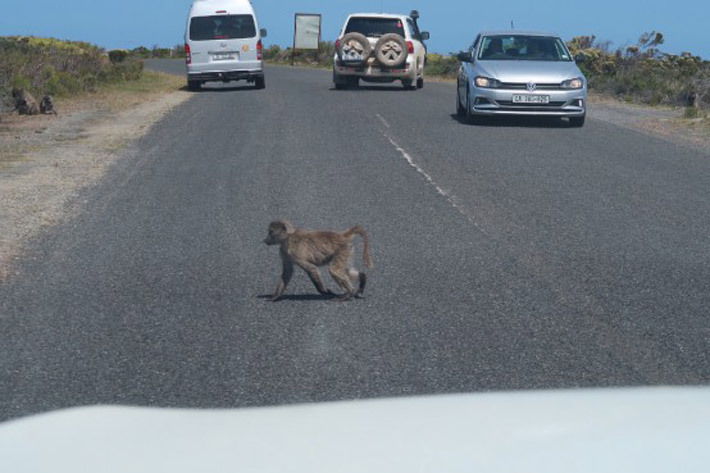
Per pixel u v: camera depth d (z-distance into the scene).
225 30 28.00
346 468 1.64
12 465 1.71
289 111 20.47
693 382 5.08
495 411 2.06
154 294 7.06
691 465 1.57
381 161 13.45
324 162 13.34
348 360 5.54
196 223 9.58
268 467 1.66
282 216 9.88
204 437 1.89
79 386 5.14
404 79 27.80
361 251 8.43
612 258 8.12
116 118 19.55
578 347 5.74
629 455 1.63
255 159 13.65
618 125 18.83
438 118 19.27
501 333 6.04
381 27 27.86
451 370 5.32
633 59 32.19
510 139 16.09
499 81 17.70
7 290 7.18
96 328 6.23
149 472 1.64
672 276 7.53
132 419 2.08
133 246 8.62
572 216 9.91
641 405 2.06
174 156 14.01
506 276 7.53
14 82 23.17
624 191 11.41
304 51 55.31
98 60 32.88
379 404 2.21
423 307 6.69
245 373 5.33
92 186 11.56
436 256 8.22
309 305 6.80
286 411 2.16
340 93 26.06
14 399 4.96
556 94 17.69
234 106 21.94
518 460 1.64
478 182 11.87
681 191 11.47
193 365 5.48
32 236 8.95
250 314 6.56
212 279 7.52
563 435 1.79
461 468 1.61
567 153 14.57
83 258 8.16
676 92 24.52
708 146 15.76
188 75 28.06
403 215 9.92
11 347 5.86
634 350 5.68
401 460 1.67
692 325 6.20
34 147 14.95
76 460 1.73
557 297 6.91
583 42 35.47
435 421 1.98
